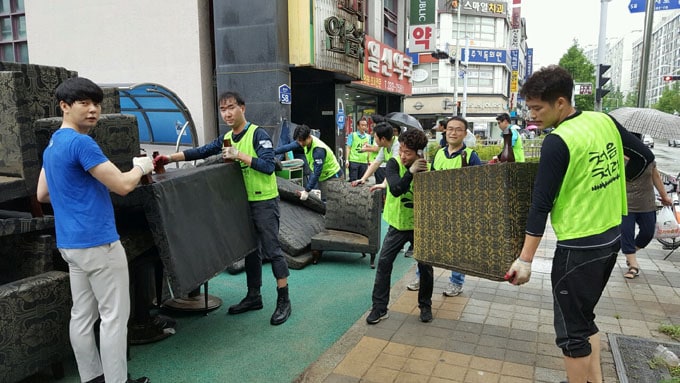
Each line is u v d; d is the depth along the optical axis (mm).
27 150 2900
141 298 3611
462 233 2930
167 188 3018
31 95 3186
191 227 3213
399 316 4109
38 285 2834
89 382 2836
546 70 2336
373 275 5316
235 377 3150
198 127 10102
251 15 9430
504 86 45719
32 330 2805
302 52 9719
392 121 7605
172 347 3568
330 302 4488
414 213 3404
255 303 4281
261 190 3924
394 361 3312
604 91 10852
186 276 3096
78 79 2545
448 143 4270
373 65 13758
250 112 9688
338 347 3527
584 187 2258
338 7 10688
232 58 9656
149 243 3410
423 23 17922
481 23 42906
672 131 3898
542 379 3070
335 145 12312
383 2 15945
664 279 5074
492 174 2674
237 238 3756
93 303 2777
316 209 6582
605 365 3193
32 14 11398
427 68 40781
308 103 12445
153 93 8102
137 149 3314
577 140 2230
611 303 4367
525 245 2361
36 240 3117
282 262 4012
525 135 34594
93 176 2504
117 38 10562
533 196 2328
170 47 10109
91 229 2545
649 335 3674
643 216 5047
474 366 3240
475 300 4473
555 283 2391
